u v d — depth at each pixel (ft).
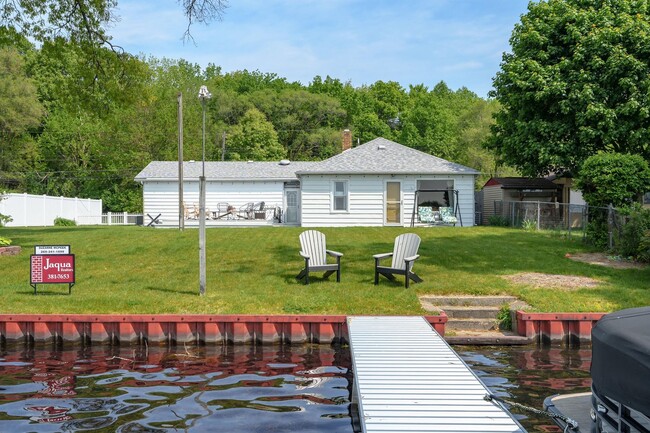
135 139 183.83
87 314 34.55
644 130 75.87
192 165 122.21
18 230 80.74
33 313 35.12
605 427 12.66
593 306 36.29
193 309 36.19
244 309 36.14
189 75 286.46
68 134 183.21
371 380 21.16
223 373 27.53
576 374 27.35
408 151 101.55
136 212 175.52
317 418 21.17
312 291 40.16
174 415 21.36
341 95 265.13
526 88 84.38
